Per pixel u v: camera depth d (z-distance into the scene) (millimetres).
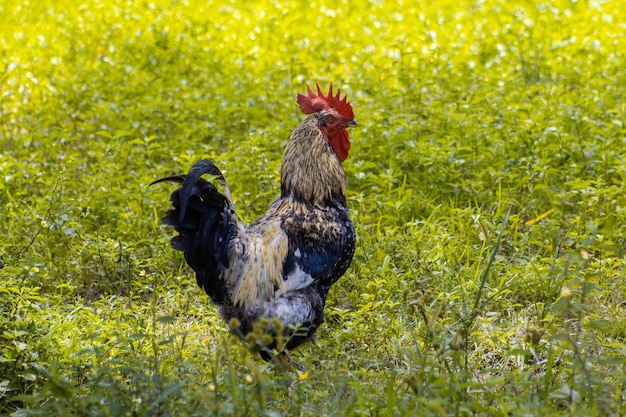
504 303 18188
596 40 35750
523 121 25422
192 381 14672
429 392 13188
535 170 23016
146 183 23297
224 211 15289
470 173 23891
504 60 32938
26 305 17250
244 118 28516
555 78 31625
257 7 44031
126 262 20922
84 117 29891
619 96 28828
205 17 42094
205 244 15180
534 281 18656
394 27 38625
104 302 18672
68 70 35094
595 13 38500
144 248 21500
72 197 23109
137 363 14180
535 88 28594
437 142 25406
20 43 38375
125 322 17938
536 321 17734
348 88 31312
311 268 15883
